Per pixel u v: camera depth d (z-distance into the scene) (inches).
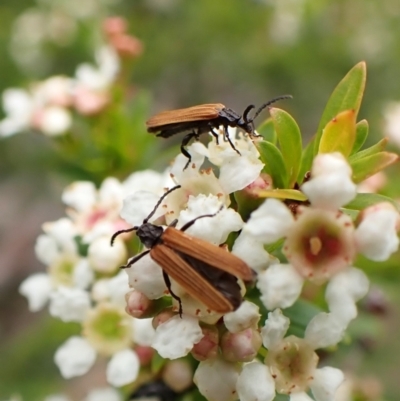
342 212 3.0
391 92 10.2
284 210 2.9
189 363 3.9
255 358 3.3
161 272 3.1
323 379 3.2
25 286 4.4
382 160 3.2
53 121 5.2
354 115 3.2
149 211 3.3
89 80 5.5
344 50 10.2
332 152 3.2
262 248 3.0
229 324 3.1
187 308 3.1
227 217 3.1
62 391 7.5
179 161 3.3
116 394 4.6
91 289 4.2
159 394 3.9
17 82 10.7
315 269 3.0
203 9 10.3
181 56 10.4
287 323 3.1
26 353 7.6
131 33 10.4
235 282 3.0
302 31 10.3
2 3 11.6
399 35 10.4
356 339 5.0
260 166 3.2
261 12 10.3
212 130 3.5
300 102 10.4
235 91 10.9
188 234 3.0
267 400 3.1
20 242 11.3
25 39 10.9
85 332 4.0
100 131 5.2
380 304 4.9
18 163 10.6
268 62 10.2
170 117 3.5
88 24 10.4
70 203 4.4
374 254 2.9
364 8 10.3
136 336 3.8
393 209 3.0
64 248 4.3
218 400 3.2
